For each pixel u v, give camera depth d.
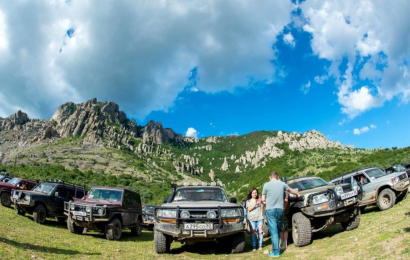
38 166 128.50
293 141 188.12
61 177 103.00
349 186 8.29
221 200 8.55
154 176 156.62
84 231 12.83
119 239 11.46
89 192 12.84
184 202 8.23
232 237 7.73
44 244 7.65
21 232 8.93
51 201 13.69
